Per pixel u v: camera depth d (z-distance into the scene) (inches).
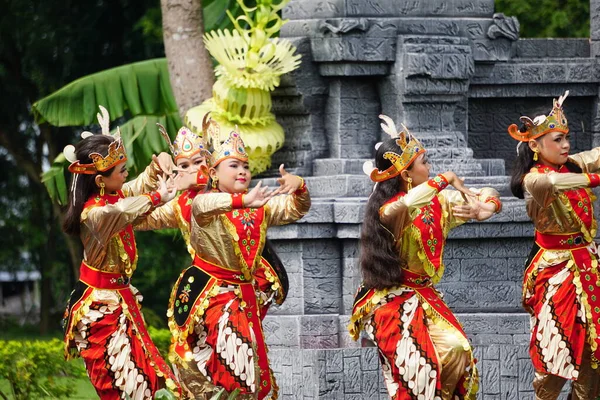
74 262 1831.9
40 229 1925.4
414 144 639.8
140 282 1786.4
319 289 824.9
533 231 817.5
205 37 896.3
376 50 836.0
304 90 850.8
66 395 919.0
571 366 669.3
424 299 640.4
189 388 659.4
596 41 922.1
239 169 655.1
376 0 848.9
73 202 647.8
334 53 834.2
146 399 642.2
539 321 681.6
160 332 1096.8
